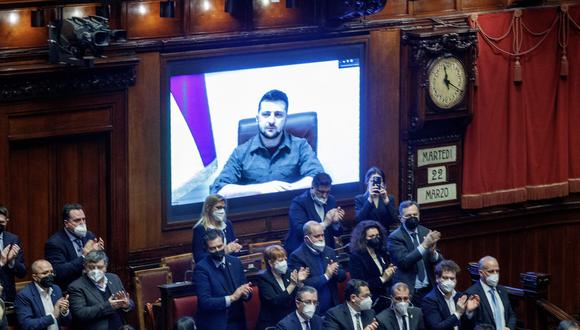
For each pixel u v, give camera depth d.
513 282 45.78
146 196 39.28
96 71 37.62
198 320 34.38
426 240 36.66
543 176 45.34
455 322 35.31
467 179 44.12
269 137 40.75
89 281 33.56
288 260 35.84
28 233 37.91
